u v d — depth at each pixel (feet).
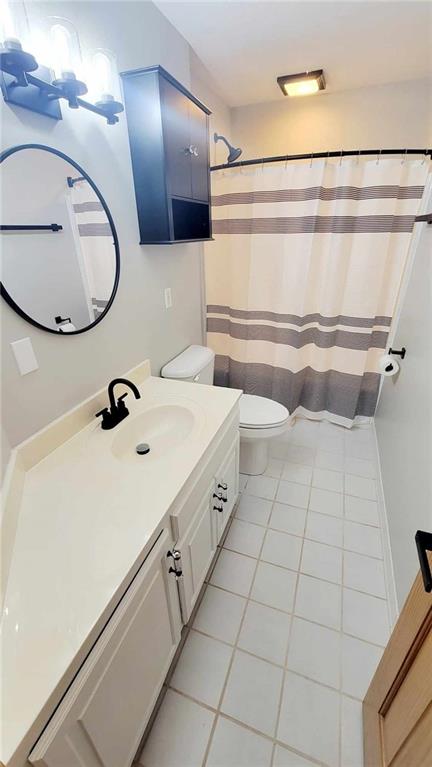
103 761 2.44
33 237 3.08
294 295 7.55
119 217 4.26
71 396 3.83
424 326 4.83
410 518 4.33
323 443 8.05
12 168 2.81
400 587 4.34
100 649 2.19
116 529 2.73
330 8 4.63
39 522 2.79
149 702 3.14
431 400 4.03
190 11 4.67
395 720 2.66
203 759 3.33
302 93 7.08
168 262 5.61
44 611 2.16
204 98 6.63
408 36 5.27
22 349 3.11
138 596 2.64
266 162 6.70
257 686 3.83
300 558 5.28
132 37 4.14
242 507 6.23
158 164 4.25
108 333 4.33
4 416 3.01
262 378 8.74
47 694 1.78
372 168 6.24
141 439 4.37
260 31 5.14
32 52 2.76
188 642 4.24
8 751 1.57
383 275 7.05
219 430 4.17
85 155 3.58
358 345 7.68
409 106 6.92
